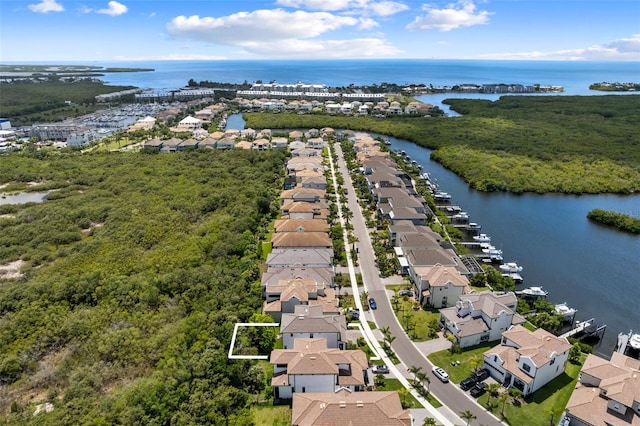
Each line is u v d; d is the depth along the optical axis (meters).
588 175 166.38
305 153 190.38
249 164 176.62
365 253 104.75
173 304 82.69
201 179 156.38
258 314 76.19
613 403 53.62
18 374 67.38
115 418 55.38
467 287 84.94
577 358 68.44
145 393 58.28
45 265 100.50
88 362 68.62
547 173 167.88
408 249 99.25
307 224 110.69
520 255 109.12
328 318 70.31
